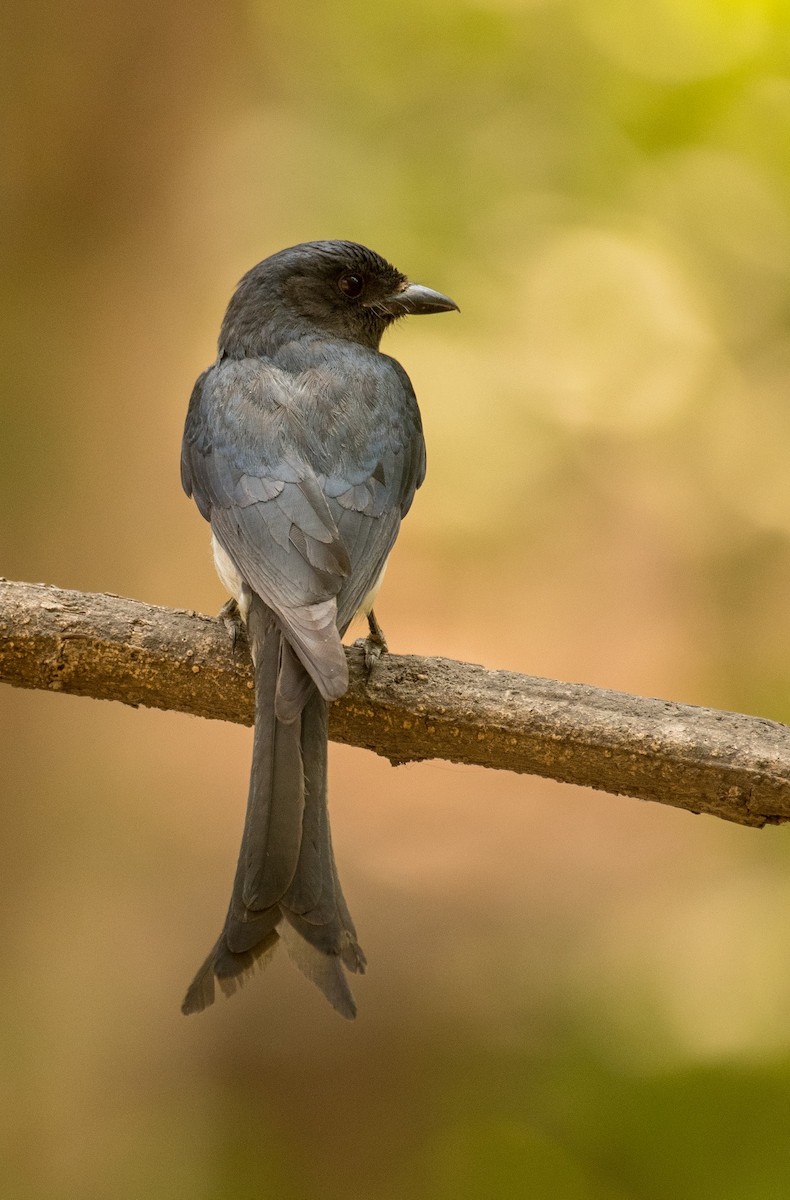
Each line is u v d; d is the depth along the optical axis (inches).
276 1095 549.0
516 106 657.6
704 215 644.7
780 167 628.7
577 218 653.3
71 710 537.3
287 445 307.0
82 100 534.3
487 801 694.5
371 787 699.4
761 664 676.7
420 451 337.4
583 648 713.0
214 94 562.3
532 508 709.9
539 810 687.1
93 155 539.8
